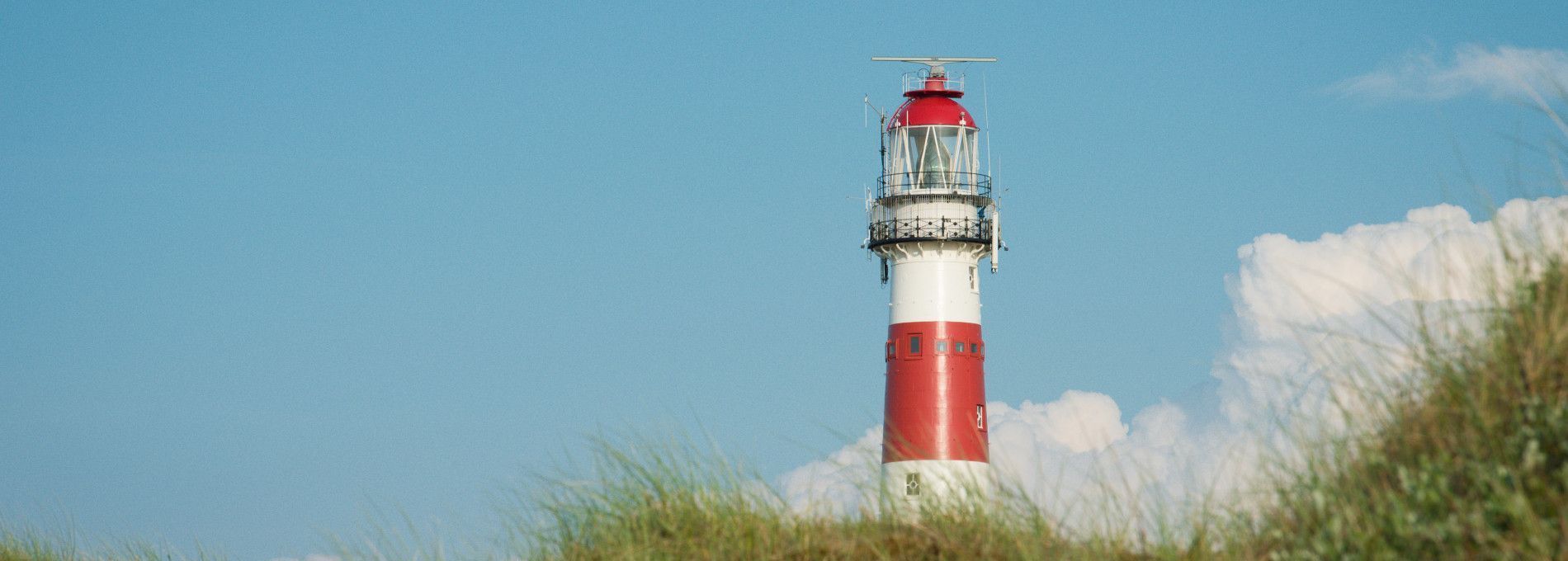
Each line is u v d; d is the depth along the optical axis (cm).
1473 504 1117
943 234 5362
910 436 5275
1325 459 1220
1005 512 1420
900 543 1452
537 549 1543
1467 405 1166
